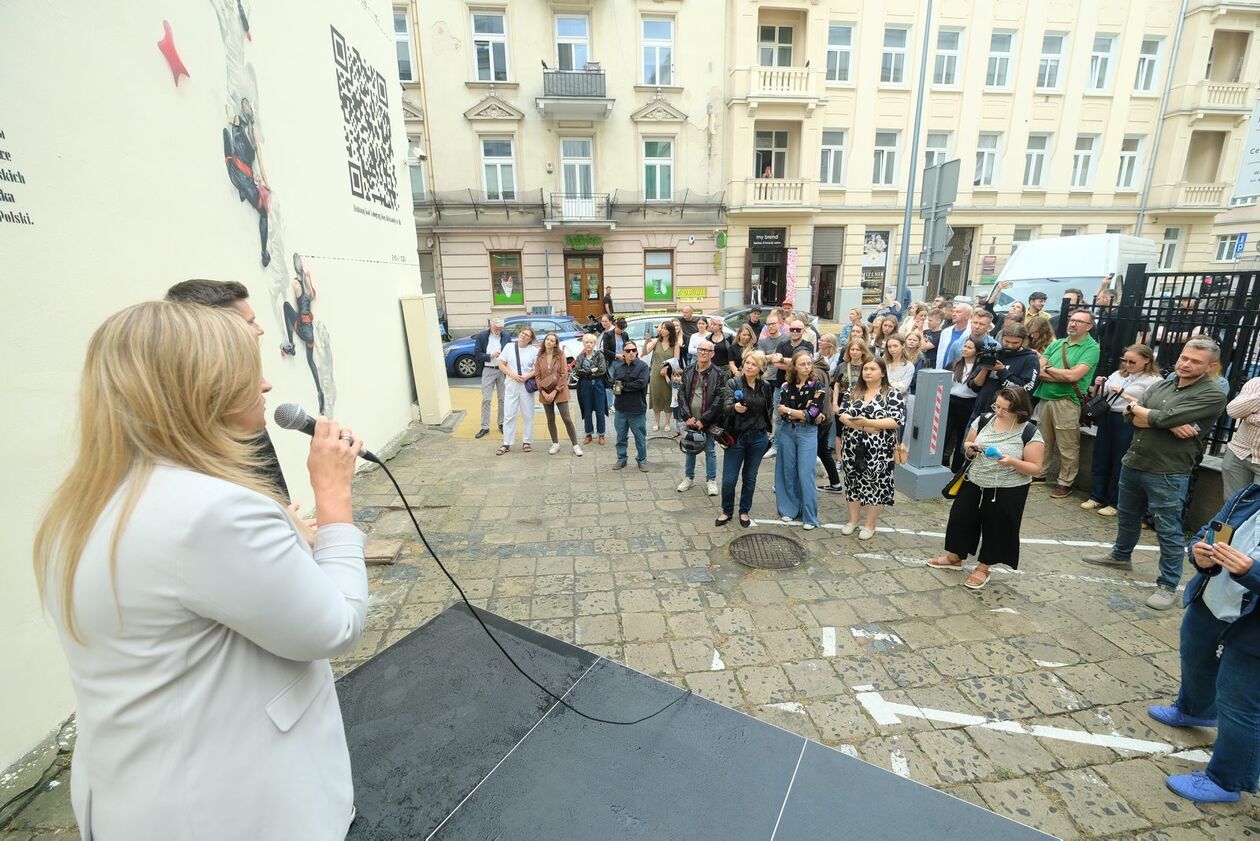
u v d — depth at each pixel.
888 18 17.58
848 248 19.05
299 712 1.06
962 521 3.83
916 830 1.92
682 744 2.26
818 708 2.73
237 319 1.06
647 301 18.67
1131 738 2.55
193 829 0.93
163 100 3.31
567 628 3.38
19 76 2.41
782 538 4.58
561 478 6.17
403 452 7.23
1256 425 3.49
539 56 16.55
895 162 18.77
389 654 2.82
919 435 5.42
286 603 0.93
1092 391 5.67
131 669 0.90
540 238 17.70
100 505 0.90
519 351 7.02
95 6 2.83
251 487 1.02
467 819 1.90
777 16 17.38
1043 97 18.64
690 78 17.34
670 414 8.33
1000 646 3.20
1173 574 3.52
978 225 19.47
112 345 0.93
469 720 2.37
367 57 7.05
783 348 7.12
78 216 2.69
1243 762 2.13
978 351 5.91
